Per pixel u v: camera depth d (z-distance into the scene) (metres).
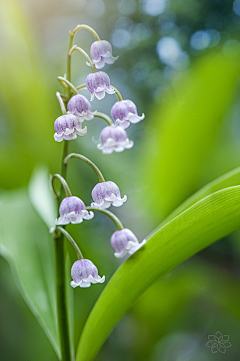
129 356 0.37
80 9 0.69
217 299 0.36
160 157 0.36
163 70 0.70
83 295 0.32
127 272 0.22
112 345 0.39
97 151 0.44
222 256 0.49
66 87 0.22
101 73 0.22
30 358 0.34
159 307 0.34
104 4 0.72
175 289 0.34
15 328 0.37
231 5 0.69
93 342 0.23
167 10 0.72
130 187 0.45
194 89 0.32
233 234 0.38
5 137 0.46
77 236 0.31
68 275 0.25
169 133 0.34
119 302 0.23
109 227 0.50
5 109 0.44
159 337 0.35
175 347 0.42
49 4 0.60
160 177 0.37
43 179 0.27
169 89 0.42
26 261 0.25
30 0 0.56
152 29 0.74
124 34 0.75
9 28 0.41
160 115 0.40
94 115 0.22
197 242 0.22
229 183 0.24
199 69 0.32
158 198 0.39
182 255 0.22
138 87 0.70
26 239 0.25
